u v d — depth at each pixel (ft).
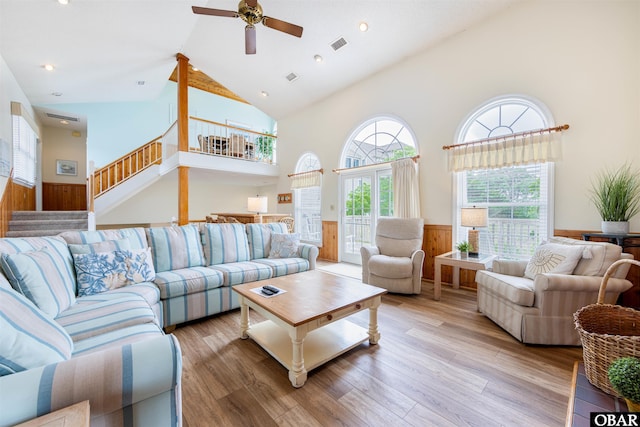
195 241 10.23
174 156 18.19
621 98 9.14
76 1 10.19
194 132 25.27
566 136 10.09
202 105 28.55
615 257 7.11
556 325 7.12
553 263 7.90
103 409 2.83
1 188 13.06
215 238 10.70
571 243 8.25
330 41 14.53
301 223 22.77
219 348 7.18
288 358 6.22
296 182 21.93
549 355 6.81
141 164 24.36
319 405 5.10
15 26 10.88
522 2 11.10
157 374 3.11
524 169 11.26
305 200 22.39
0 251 5.27
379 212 16.84
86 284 6.84
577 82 9.91
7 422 2.41
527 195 11.18
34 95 17.38
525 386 5.63
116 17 11.70
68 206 23.49
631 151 8.98
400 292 11.46
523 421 4.70
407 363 6.47
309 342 6.98
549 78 10.48
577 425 3.10
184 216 17.72
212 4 12.90
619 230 8.46
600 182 9.43
